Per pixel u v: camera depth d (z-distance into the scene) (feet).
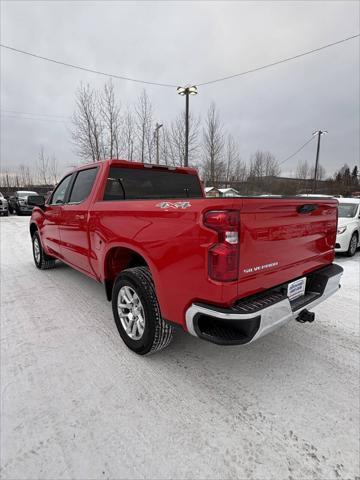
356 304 12.77
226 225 5.71
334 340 9.60
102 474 5.03
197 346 9.17
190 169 13.44
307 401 6.80
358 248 26.04
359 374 7.81
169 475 5.02
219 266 5.82
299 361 8.41
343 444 5.65
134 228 7.88
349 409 6.54
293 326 10.61
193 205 6.20
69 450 5.48
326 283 8.34
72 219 11.86
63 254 13.80
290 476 5.02
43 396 6.90
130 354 8.68
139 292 7.89
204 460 5.31
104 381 7.48
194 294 6.36
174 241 6.63
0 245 26.71
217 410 6.51
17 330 10.14
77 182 12.48
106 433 5.87
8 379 7.49
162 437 5.79
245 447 5.57
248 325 6.00
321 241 8.73
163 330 7.84
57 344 9.23
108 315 11.39
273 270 6.88
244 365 8.21
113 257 9.71
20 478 4.93
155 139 69.67
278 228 6.81
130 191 11.26
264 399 6.86
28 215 64.49
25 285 14.98
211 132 80.28
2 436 5.75
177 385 7.34
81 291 14.06
